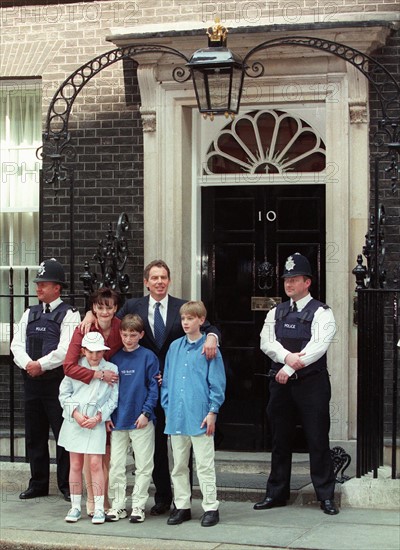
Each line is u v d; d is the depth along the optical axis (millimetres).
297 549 6988
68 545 7145
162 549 7016
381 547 7000
